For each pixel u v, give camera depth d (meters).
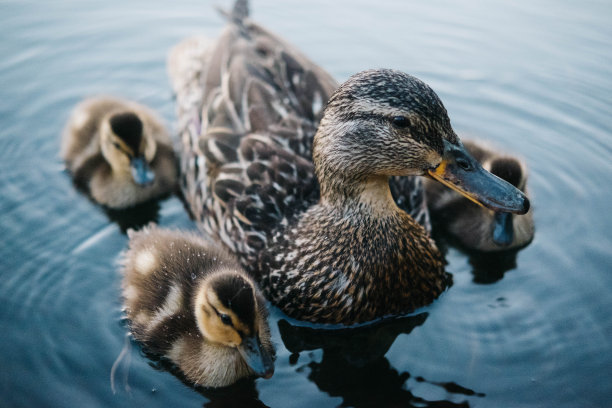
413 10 0.85
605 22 0.82
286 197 0.54
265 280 0.53
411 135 0.48
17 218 0.61
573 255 0.58
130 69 0.77
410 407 0.46
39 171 0.65
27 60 0.77
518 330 0.51
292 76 0.60
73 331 0.52
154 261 0.54
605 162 0.66
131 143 0.61
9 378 0.48
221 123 0.59
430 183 0.65
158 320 0.51
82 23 0.82
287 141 0.56
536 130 0.70
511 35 0.80
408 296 0.52
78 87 0.74
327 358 0.50
